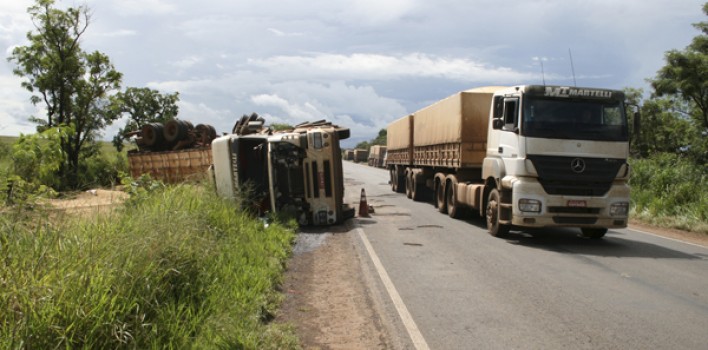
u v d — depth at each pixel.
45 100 25.66
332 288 7.16
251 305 5.57
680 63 20.66
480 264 8.67
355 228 12.86
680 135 27.33
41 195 6.93
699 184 16.08
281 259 8.52
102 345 3.75
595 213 10.45
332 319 5.80
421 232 12.30
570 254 9.66
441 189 16.78
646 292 6.91
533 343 5.02
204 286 5.58
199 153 25.50
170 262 5.38
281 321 5.68
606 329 5.41
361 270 8.23
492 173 11.68
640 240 11.62
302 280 7.60
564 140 10.42
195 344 4.21
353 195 23.58
